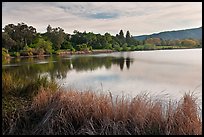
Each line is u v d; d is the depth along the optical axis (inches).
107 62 874.1
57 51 1871.3
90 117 145.5
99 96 160.2
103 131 135.4
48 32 2086.6
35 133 136.3
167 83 367.6
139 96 161.2
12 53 1359.5
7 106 161.8
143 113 143.0
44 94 168.1
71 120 145.4
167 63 791.7
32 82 214.4
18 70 511.2
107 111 144.9
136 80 398.6
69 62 866.1
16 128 140.4
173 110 146.4
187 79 418.0
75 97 158.2
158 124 140.9
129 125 140.5
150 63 800.3
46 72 500.1
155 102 153.9
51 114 145.2
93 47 2491.4
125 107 146.3
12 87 201.3
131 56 1305.4
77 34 2491.4
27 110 156.6
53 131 138.0
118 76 451.8
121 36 2861.7
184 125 138.7
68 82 330.0
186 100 155.4
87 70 574.2
